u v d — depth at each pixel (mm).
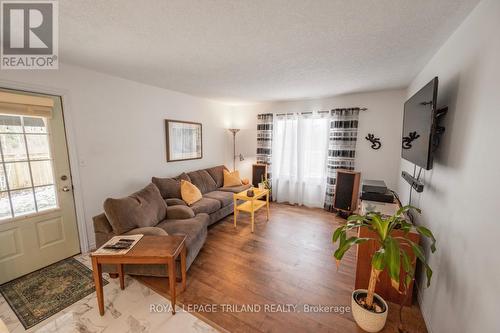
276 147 4781
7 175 2053
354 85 3184
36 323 1647
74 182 2498
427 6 1299
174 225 2504
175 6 1310
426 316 1657
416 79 2713
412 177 2217
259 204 3662
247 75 2740
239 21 1481
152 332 1568
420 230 1485
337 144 3951
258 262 2451
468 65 1330
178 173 3951
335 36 1694
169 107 3652
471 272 1118
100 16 1423
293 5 1295
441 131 1629
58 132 2354
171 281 1667
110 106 2803
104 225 2131
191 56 2125
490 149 1034
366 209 2277
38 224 2264
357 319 1585
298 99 4328
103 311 1704
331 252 2689
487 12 1141
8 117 2027
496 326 904
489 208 1012
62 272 2244
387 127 3592
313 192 4449
